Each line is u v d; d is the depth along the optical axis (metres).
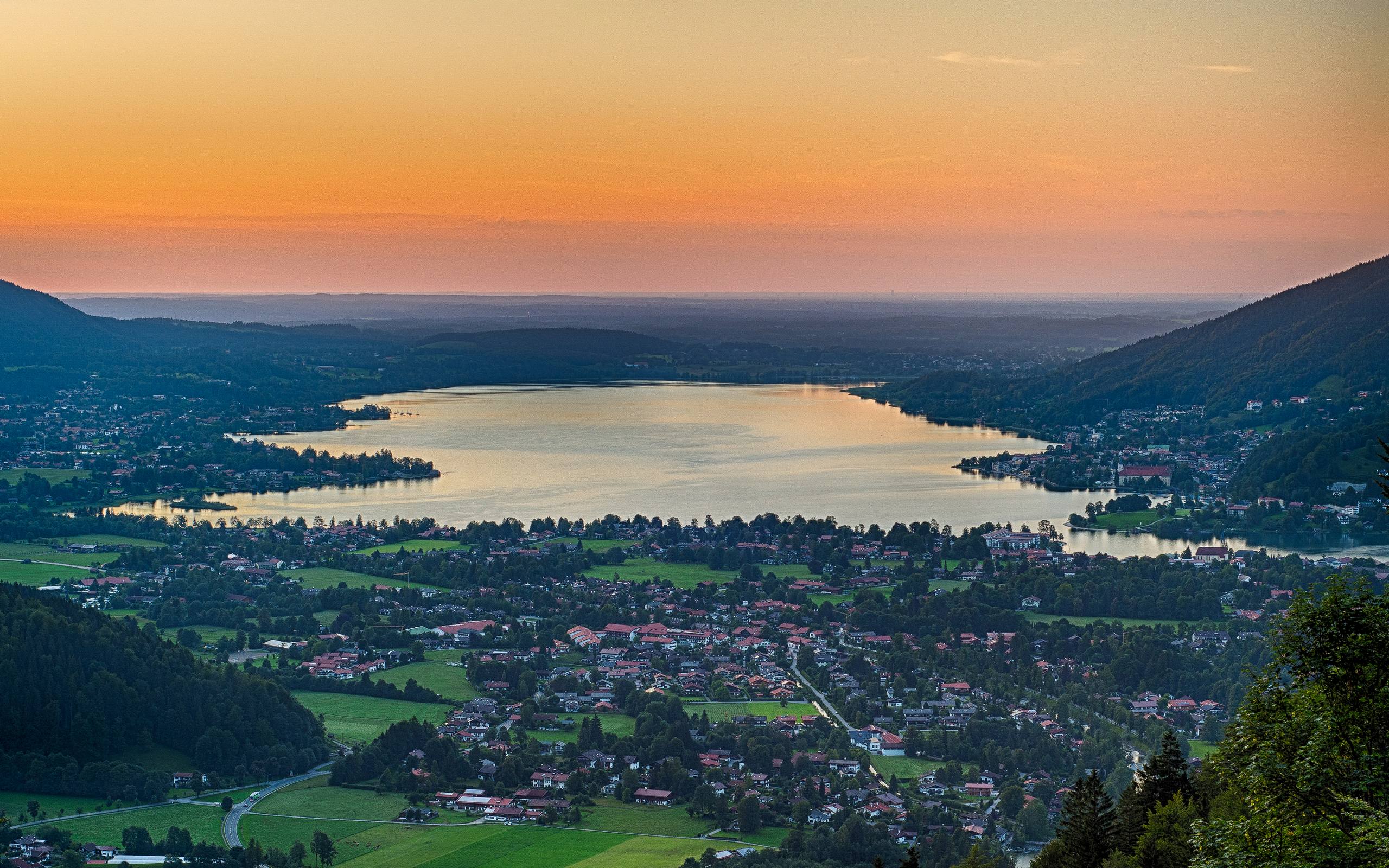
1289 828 89.62
